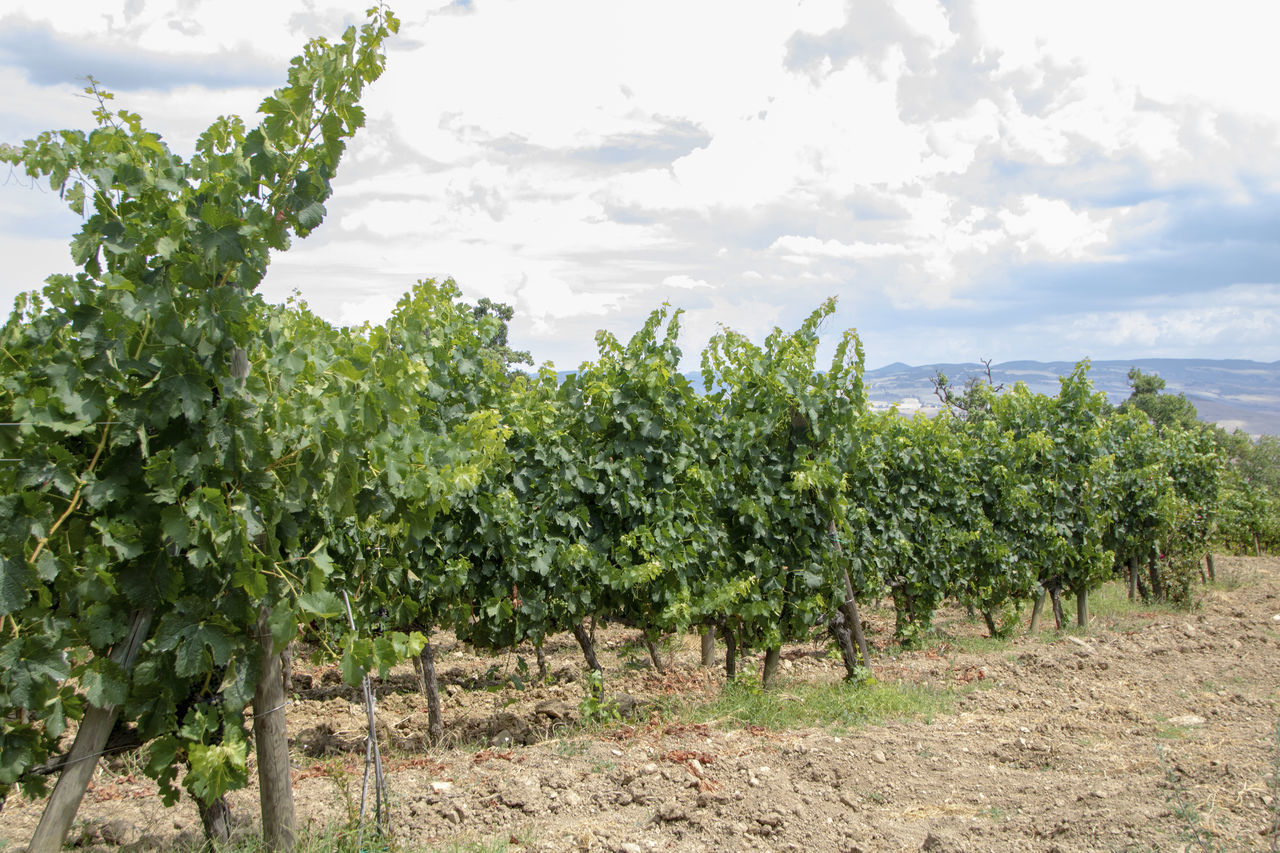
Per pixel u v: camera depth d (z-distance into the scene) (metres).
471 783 5.58
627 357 8.58
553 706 8.22
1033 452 13.94
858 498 11.34
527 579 7.84
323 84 4.14
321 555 4.16
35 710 3.63
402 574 6.89
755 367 9.33
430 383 7.74
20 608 3.47
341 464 4.25
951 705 8.16
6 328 4.14
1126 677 9.41
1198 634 11.98
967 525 13.03
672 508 8.34
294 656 10.82
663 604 8.37
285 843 4.30
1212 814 4.79
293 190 4.29
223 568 4.02
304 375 4.51
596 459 8.28
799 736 6.95
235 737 4.02
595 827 4.96
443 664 11.27
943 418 13.29
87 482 3.75
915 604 12.53
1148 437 17.02
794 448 9.26
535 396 8.71
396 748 6.97
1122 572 17.81
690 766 5.88
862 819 5.19
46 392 3.62
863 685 8.58
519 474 7.98
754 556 8.78
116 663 3.82
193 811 5.38
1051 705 8.11
